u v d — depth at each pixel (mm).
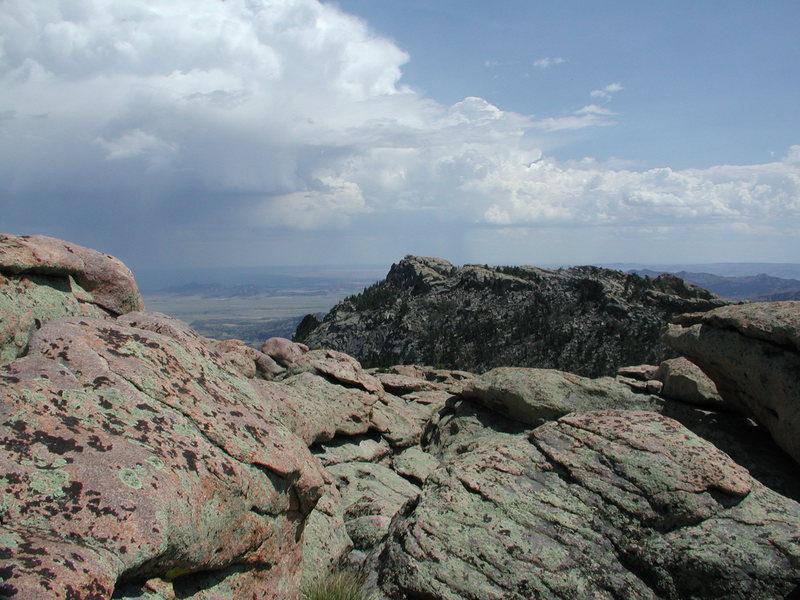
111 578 4379
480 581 8672
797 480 12672
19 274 9461
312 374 20344
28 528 4379
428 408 25812
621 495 9531
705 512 9031
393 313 169000
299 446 8094
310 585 8367
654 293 142750
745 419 15195
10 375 5688
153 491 5215
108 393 6055
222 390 7695
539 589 8531
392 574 9086
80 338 6656
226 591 6207
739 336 13492
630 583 8602
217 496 5961
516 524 9383
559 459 10367
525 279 167625
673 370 17438
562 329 137250
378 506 12203
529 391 19156
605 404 17859
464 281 175375
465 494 10047
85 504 4766
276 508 7031
